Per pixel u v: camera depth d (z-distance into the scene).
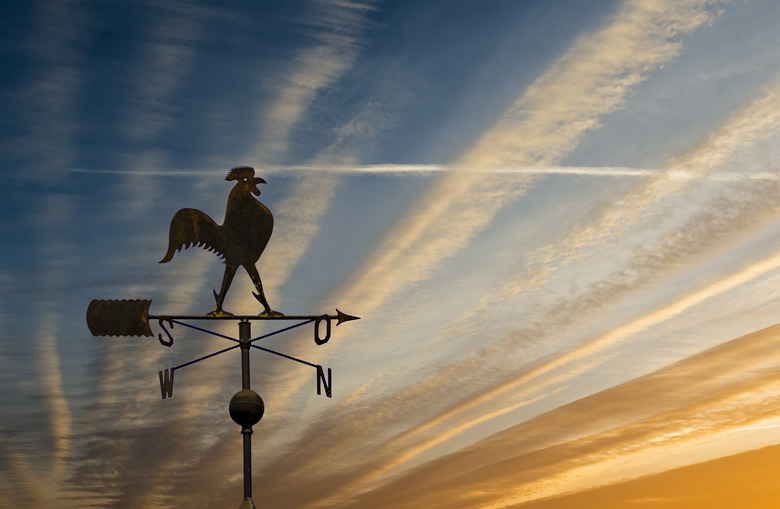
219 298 5.65
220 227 5.64
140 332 5.77
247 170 5.72
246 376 5.46
